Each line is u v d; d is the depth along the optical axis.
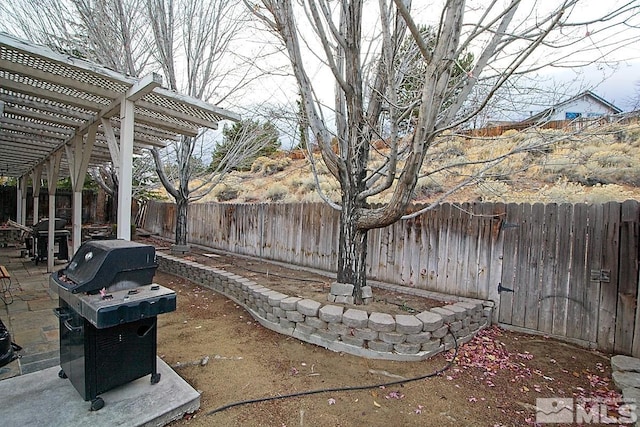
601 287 3.82
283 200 11.99
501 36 3.50
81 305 2.21
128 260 2.49
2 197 13.05
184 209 8.86
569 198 6.88
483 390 2.92
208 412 2.48
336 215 6.48
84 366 2.25
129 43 7.11
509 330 4.41
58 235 8.21
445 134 4.15
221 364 3.24
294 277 6.12
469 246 4.79
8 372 2.92
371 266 5.88
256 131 8.69
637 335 3.58
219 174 9.40
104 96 4.03
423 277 5.22
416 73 4.45
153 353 2.62
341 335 3.59
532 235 4.30
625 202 3.70
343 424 2.40
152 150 8.27
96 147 6.97
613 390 2.96
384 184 3.98
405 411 2.58
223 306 5.13
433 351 3.50
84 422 2.16
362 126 4.35
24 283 6.11
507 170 5.55
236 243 8.88
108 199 14.66
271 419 2.43
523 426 2.45
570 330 4.02
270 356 3.44
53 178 7.40
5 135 6.04
